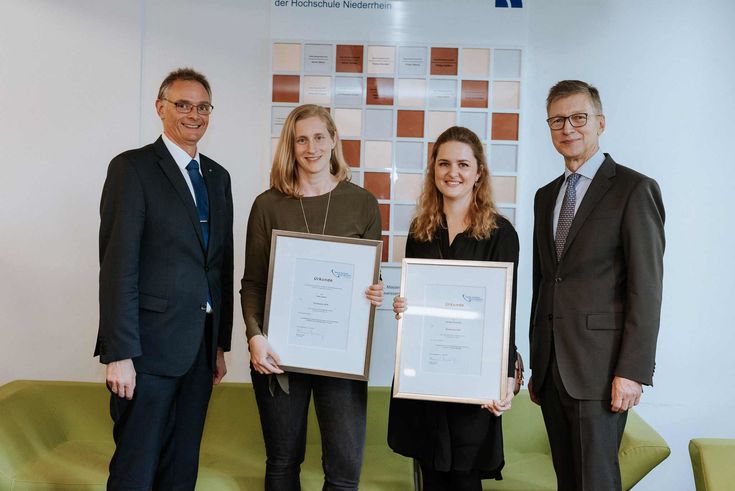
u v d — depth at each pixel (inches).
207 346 89.3
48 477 97.6
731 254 123.9
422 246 90.0
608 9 123.8
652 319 76.5
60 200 125.0
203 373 89.2
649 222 77.8
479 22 123.7
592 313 80.1
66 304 126.3
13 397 107.5
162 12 124.3
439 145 88.4
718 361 124.6
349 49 124.4
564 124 83.0
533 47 125.2
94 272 126.2
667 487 126.3
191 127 87.0
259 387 88.0
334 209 87.7
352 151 125.2
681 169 123.9
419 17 124.2
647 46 123.6
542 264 88.0
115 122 124.3
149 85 124.6
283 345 86.1
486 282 86.1
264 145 125.2
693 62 123.0
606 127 124.6
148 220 82.9
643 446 94.3
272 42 124.0
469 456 85.8
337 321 86.0
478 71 124.2
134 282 80.7
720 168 123.5
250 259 90.0
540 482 103.0
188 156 88.4
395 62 124.6
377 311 125.9
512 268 85.6
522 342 126.7
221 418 118.3
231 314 95.6
